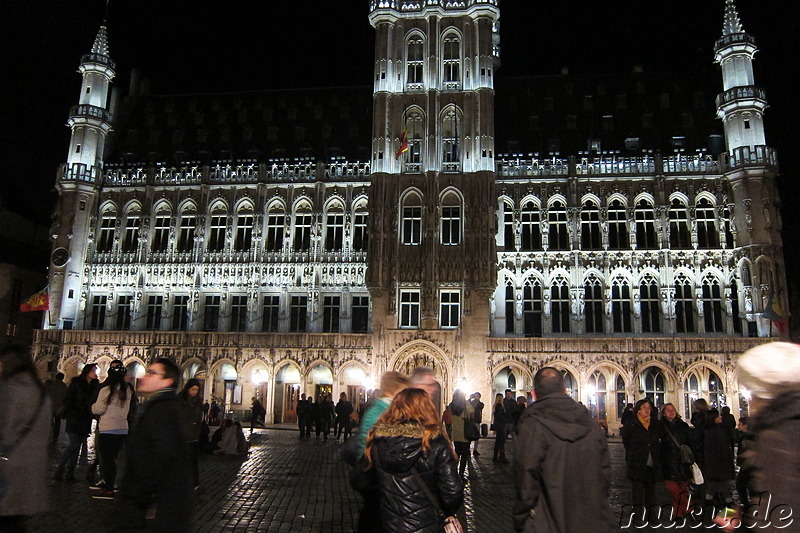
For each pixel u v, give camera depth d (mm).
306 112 61812
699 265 48688
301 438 35312
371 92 62438
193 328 52750
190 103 63906
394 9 52750
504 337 47719
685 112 55312
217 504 15375
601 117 57062
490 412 46312
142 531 6828
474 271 47719
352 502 15930
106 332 52344
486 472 22703
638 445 13938
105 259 55156
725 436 14594
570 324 49156
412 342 47344
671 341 46375
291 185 54188
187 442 7328
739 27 52094
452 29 52906
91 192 56031
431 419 6719
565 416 6461
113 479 14945
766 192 47719
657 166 50406
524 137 56406
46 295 52688
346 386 49812
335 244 53281
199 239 54156
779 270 46812
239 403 49938
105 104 58656
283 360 50000
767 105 50062
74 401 16844
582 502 6195
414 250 49188
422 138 51125
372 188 50062
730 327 47250
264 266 53031
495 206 49188
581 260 49938
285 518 13922
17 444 7492
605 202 50875
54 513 13094
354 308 52062
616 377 46938
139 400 17328
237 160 56688
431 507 6426
